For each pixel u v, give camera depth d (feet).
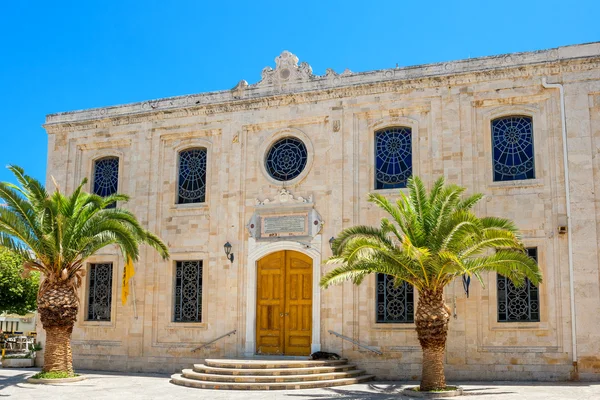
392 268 58.23
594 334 64.39
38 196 67.82
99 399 54.39
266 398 54.34
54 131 90.99
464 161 71.15
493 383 64.23
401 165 74.59
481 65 72.23
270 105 80.28
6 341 107.55
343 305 72.95
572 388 59.06
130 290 82.48
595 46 68.74
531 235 68.08
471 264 57.62
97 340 83.41
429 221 58.34
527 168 70.08
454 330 68.54
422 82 73.72
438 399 53.67
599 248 65.82
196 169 83.87
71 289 68.74
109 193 88.07
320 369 66.18
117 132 87.61
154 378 72.84
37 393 58.70
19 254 67.77
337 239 60.44
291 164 79.20
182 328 79.87
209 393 58.59
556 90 69.46
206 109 83.20
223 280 78.79
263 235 77.97
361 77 76.74
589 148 67.41
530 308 67.31
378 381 69.05
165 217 83.30
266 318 76.95
